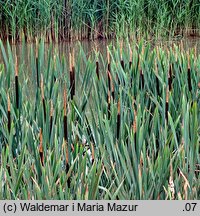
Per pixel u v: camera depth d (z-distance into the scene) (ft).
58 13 36.32
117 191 8.30
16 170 8.91
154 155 9.75
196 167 10.10
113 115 10.37
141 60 12.93
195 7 37.96
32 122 11.20
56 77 12.98
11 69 12.69
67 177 8.36
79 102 12.17
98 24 37.88
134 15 36.14
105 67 13.91
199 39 36.04
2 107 11.22
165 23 37.29
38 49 12.99
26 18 35.24
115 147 9.30
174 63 13.00
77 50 32.76
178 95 12.60
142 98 12.04
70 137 10.19
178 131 11.28
